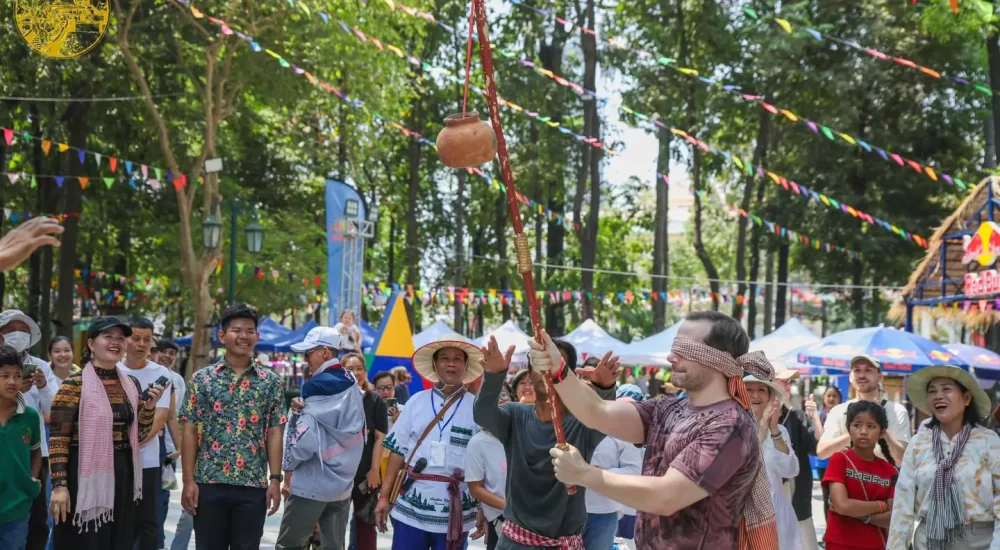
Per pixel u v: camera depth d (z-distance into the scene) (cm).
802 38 2864
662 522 377
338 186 2159
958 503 630
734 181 4209
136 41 2358
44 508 848
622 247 4594
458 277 3959
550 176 3450
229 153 3158
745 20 3148
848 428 764
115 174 2938
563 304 3975
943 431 655
